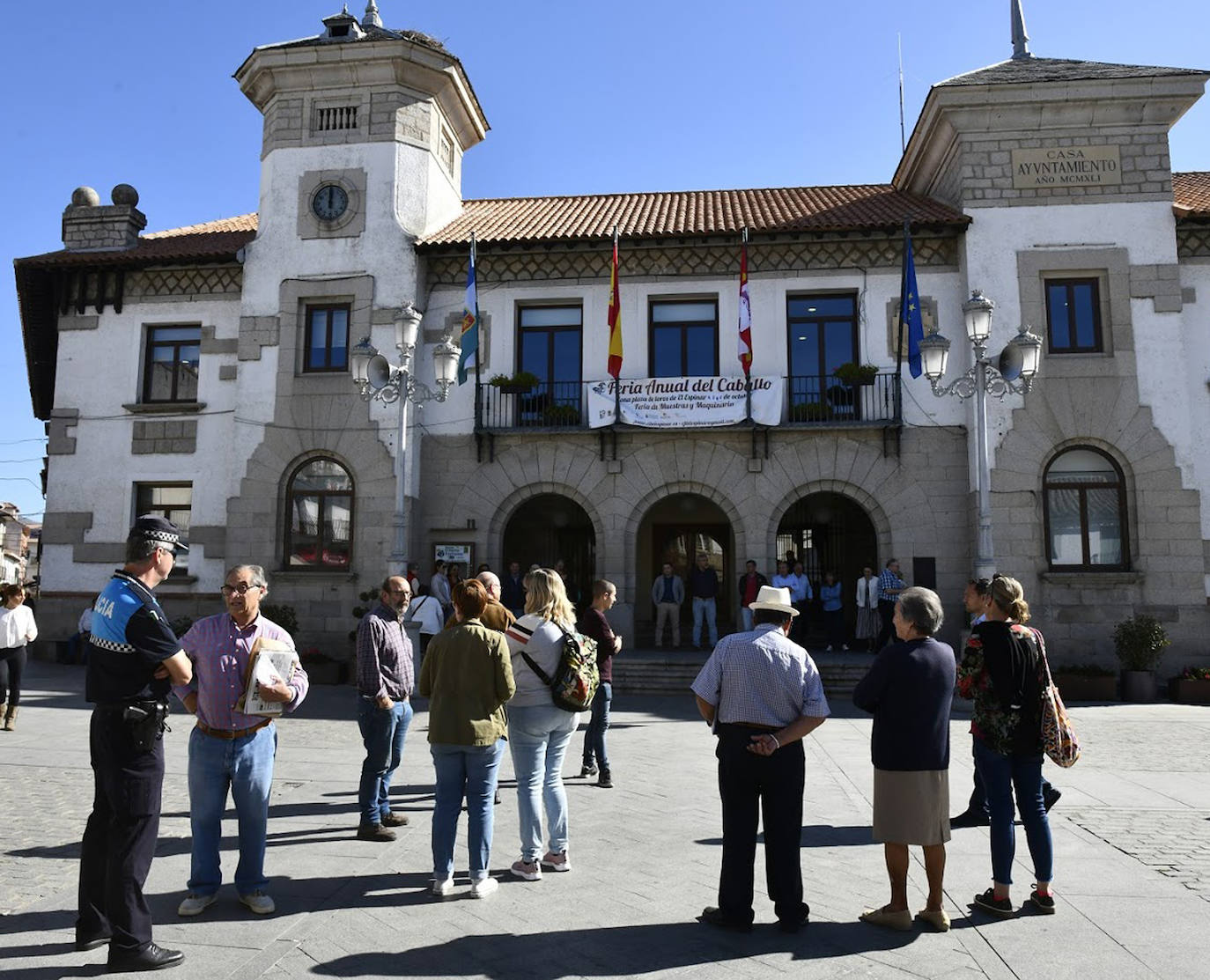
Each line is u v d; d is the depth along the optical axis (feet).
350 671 55.36
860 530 69.46
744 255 56.08
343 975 13.76
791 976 13.93
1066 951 14.98
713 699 16.42
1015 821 24.32
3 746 32.24
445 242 60.49
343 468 60.59
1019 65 63.26
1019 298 57.26
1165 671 53.42
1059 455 56.59
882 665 16.33
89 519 63.52
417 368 61.21
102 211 66.80
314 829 22.31
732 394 58.08
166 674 14.85
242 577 16.74
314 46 62.28
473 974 13.85
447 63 64.08
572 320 62.44
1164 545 54.44
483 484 60.18
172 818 23.48
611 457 59.52
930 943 15.31
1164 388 55.67
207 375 63.93
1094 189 57.88
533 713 18.86
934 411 57.98
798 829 15.96
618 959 14.52
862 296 59.88
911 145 65.92
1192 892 17.97
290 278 61.82
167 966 13.99
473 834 17.49
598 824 22.88
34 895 17.25
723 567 71.46
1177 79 56.65
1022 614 17.81
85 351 65.31
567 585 71.72
